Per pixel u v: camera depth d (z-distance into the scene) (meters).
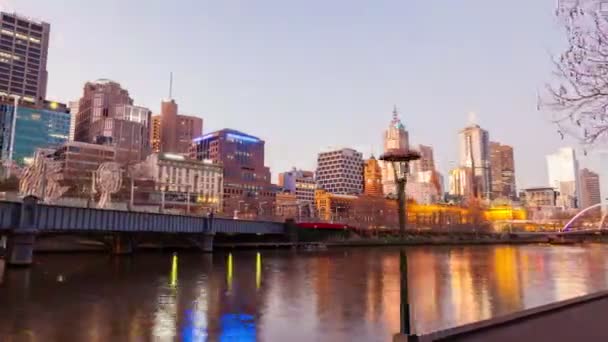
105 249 92.75
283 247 126.62
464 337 16.11
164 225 79.75
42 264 62.00
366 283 46.66
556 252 123.38
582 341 15.55
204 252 94.06
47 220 57.59
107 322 25.97
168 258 78.69
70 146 197.38
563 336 16.31
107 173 95.38
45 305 31.34
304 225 137.75
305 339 22.23
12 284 41.47
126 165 179.12
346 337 22.64
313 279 50.25
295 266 68.06
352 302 33.94
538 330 17.33
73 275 49.59
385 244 144.25
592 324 18.45
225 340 22.00
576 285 46.44
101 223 65.44
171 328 24.56
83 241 91.06
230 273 55.34
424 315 29.22
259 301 34.19
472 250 135.12
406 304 14.94
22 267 55.25
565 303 23.11
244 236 128.00
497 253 116.81
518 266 72.38
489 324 18.12
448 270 64.50
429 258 93.88
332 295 37.72
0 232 58.28
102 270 55.84
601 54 10.41
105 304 32.03
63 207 59.50
